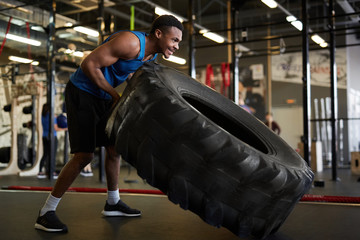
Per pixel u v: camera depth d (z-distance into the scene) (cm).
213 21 1291
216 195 179
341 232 218
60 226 216
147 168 185
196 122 182
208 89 269
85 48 644
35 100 852
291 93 1243
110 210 264
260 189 183
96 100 238
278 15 1205
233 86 648
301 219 257
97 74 219
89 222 244
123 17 1095
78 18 870
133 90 202
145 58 241
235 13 647
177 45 234
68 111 238
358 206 310
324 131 1195
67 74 841
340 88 1194
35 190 440
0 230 221
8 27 727
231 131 270
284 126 1281
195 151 179
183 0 1116
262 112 1270
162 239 201
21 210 293
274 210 192
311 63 1225
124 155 194
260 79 1278
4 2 730
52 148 629
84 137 233
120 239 200
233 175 179
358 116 1241
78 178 659
